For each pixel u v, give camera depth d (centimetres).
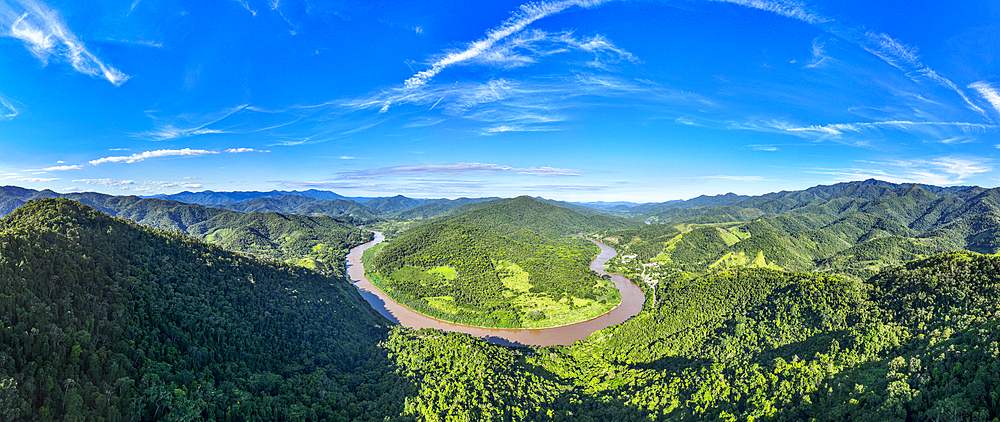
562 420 13900
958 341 11512
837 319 16250
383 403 14212
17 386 8656
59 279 12288
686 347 18375
